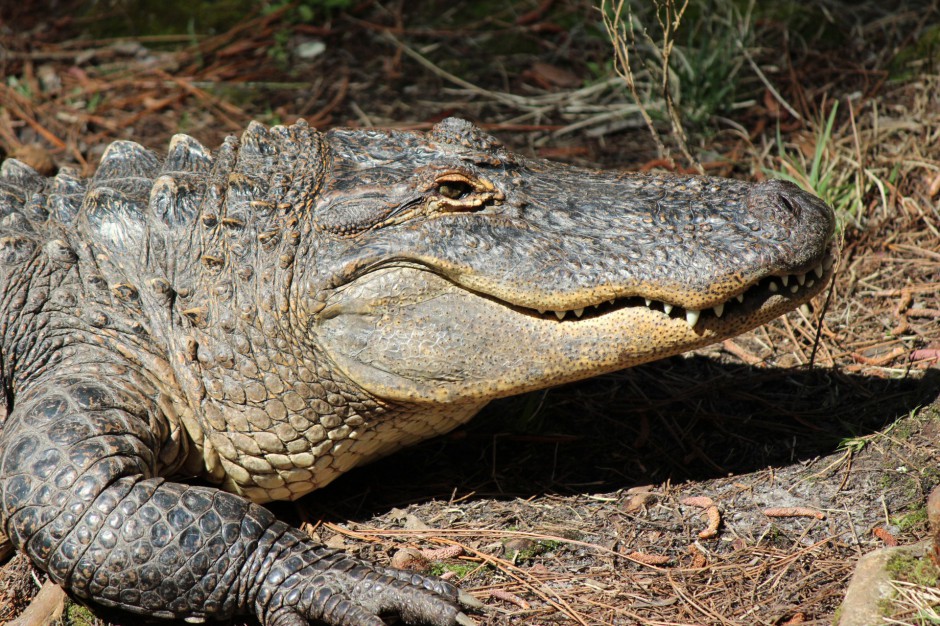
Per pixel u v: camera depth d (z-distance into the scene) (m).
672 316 6.51
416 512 7.39
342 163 7.13
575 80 14.19
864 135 11.62
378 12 16.45
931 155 10.93
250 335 6.79
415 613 6.03
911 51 13.20
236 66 15.05
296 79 14.74
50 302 7.14
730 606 6.09
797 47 14.02
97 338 7.03
